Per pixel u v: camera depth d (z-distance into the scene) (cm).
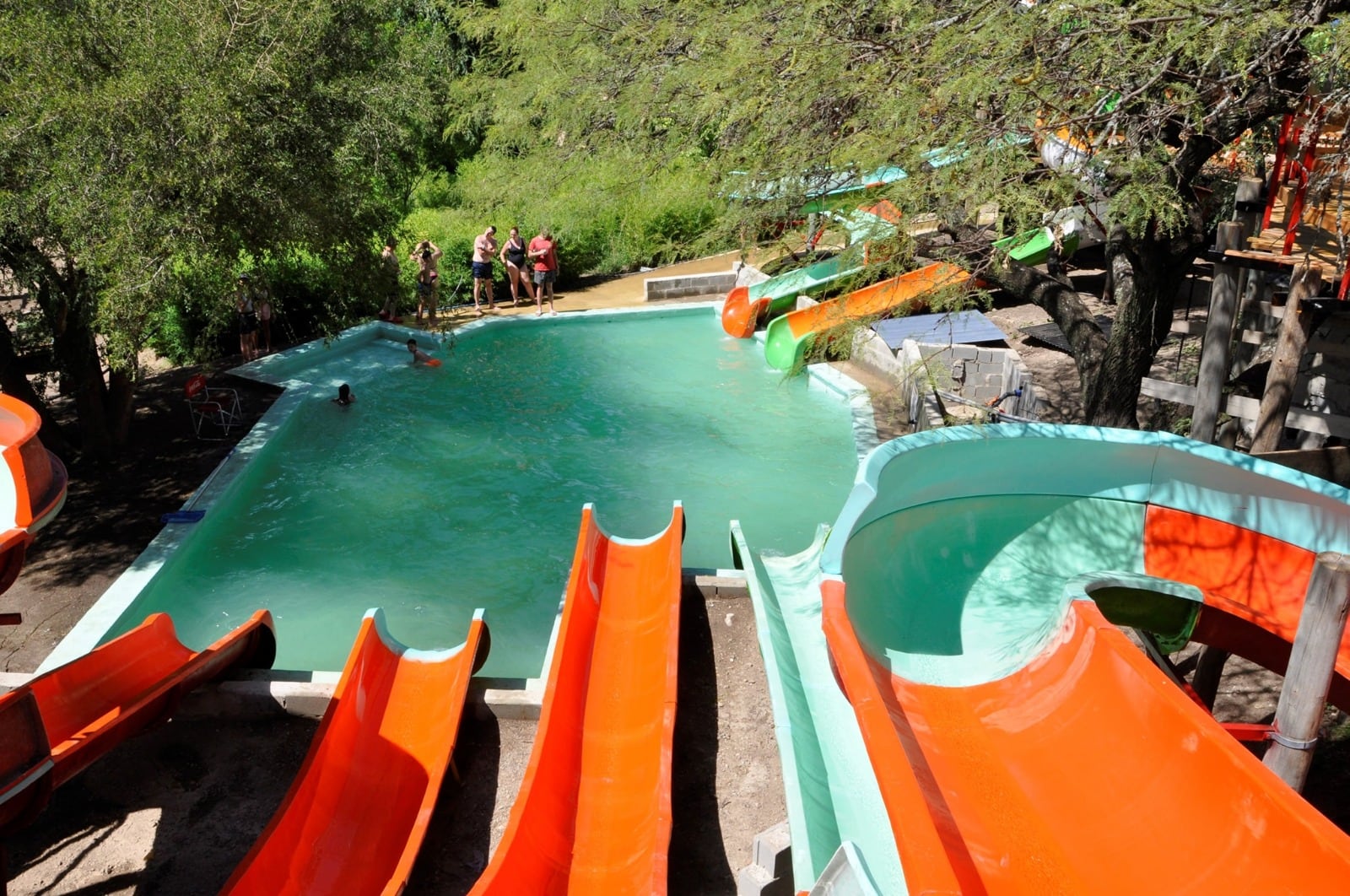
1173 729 540
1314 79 761
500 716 955
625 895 712
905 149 880
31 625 1141
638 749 875
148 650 942
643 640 1018
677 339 2373
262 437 1667
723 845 791
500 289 2667
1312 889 436
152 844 823
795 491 1598
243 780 897
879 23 980
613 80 1305
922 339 1853
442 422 1858
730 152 1095
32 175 1223
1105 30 811
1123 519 809
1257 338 1191
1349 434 1012
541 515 1509
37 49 1213
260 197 1280
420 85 1581
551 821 779
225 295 1341
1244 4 757
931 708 664
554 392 2025
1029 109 837
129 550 1312
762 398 2006
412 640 1186
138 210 1188
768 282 1978
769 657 795
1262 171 1112
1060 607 692
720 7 1156
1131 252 942
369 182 1513
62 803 867
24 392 1536
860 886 378
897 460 783
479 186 1572
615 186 1317
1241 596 738
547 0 1444
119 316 1225
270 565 1345
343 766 852
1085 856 537
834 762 690
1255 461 741
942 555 808
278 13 1325
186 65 1230
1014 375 1667
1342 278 880
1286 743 558
